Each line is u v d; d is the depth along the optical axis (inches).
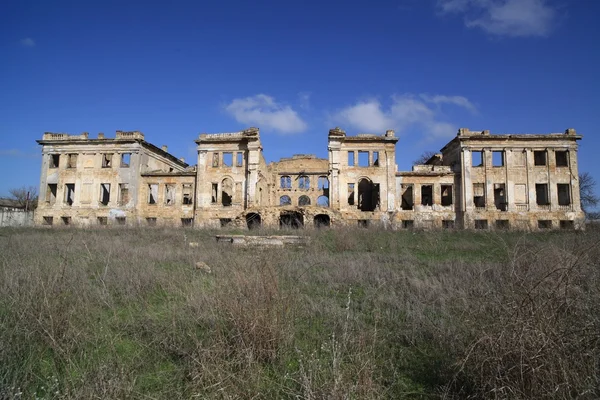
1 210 1968.5
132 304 296.0
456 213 1718.8
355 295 343.6
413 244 764.6
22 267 320.5
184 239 785.6
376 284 381.1
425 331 248.1
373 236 826.8
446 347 212.5
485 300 229.5
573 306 191.6
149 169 1927.9
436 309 293.3
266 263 266.8
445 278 389.4
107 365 181.3
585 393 146.0
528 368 155.4
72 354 202.7
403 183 1754.4
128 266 400.5
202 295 275.4
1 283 283.7
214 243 743.7
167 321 247.4
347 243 735.7
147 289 332.8
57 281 289.9
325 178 2337.6
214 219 1737.2
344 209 1694.1
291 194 2260.1
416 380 192.7
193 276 359.9
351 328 240.2
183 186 1839.3
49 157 1852.9
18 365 185.6
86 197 1800.0
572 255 264.8
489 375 163.9
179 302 282.0
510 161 1700.3
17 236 861.8
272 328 210.1
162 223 1660.9
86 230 1146.7
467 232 1008.9
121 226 1384.1
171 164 2193.7
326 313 278.8
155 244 714.8
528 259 290.7
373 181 1721.2
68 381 172.2
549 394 147.0
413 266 482.9
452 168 1815.9
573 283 219.3
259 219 1638.8
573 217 1641.2
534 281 216.1
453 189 1736.0
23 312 225.0
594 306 198.1
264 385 179.3
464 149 1717.5
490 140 1715.1
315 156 2284.7
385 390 174.4
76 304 260.8
